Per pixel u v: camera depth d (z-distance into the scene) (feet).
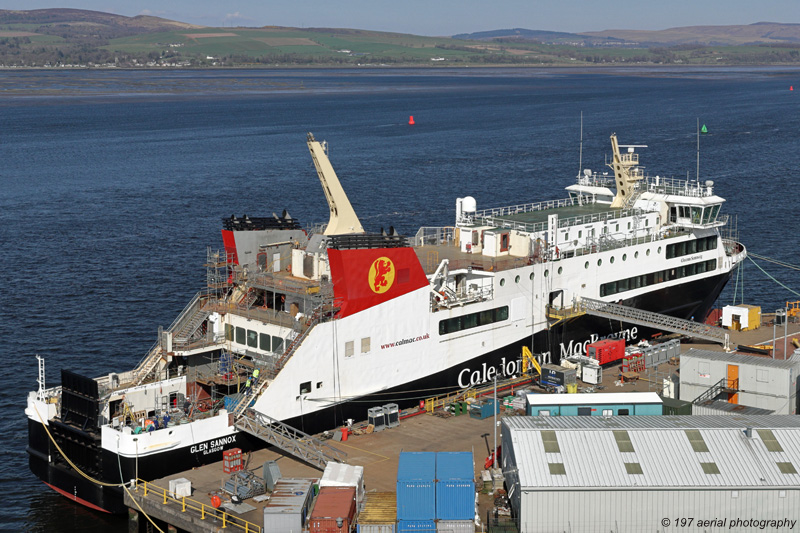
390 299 208.33
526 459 156.35
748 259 402.93
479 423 209.77
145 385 202.49
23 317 320.09
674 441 160.66
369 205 525.75
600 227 262.67
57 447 191.93
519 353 241.35
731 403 196.65
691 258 284.20
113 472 178.70
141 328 309.83
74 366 273.75
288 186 615.57
